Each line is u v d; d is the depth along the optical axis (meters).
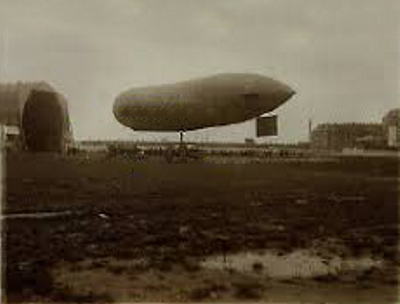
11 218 9.34
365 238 9.49
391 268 8.50
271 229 9.64
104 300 7.23
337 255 8.85
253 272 8.23
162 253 8.80
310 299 7.29
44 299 7.42
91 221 9.39
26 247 8.75
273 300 7.23
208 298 7.22
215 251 8.98
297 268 8.32
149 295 7.38
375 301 7.47
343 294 7.60
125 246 8.98
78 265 8.37
